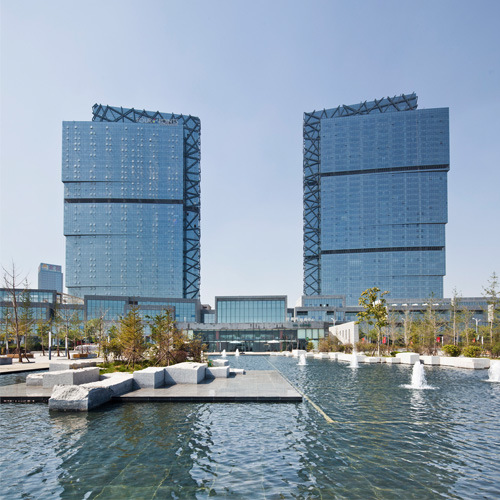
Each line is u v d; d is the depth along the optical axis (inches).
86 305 5319.9
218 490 411.2
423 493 406.6
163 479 440.5
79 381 1001.5
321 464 488.1
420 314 4530.0
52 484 428.1
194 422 699.4
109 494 402.3
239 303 5319.9
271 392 957.2
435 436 615.2
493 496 400.2
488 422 709.9
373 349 2797.7
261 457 512.7
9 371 1473.9
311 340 4571.9
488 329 2384.4
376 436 612.7
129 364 1409.9
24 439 595.8
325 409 817.5
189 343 1704.0
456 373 1573.6
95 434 621.3
